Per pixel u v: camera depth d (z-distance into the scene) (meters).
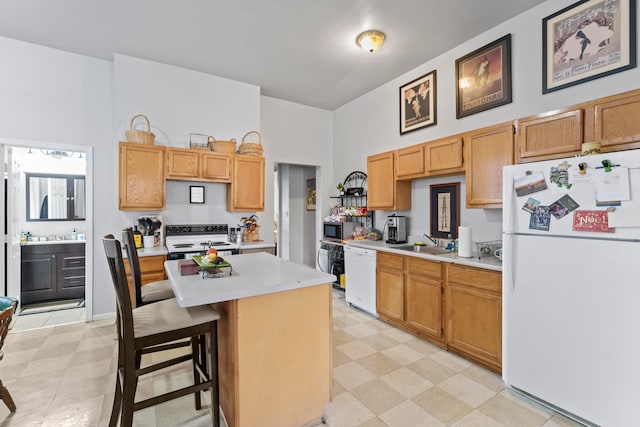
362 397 1.99
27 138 3.06
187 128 3.66
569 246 1.72
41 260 3.88
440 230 3.34
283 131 4.74
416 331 2.94
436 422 1.76
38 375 2.23
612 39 2.10
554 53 2.41
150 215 3.49
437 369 2.33
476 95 2.97
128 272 2.98
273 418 1.59
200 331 1.51
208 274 1.71
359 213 4.30
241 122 4.01
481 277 2.32
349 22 2.76
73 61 3.27
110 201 3.42
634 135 1.79
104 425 1.72
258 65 3.58
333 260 4.72
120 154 3.10
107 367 2.34
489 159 2.56
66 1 2.46
